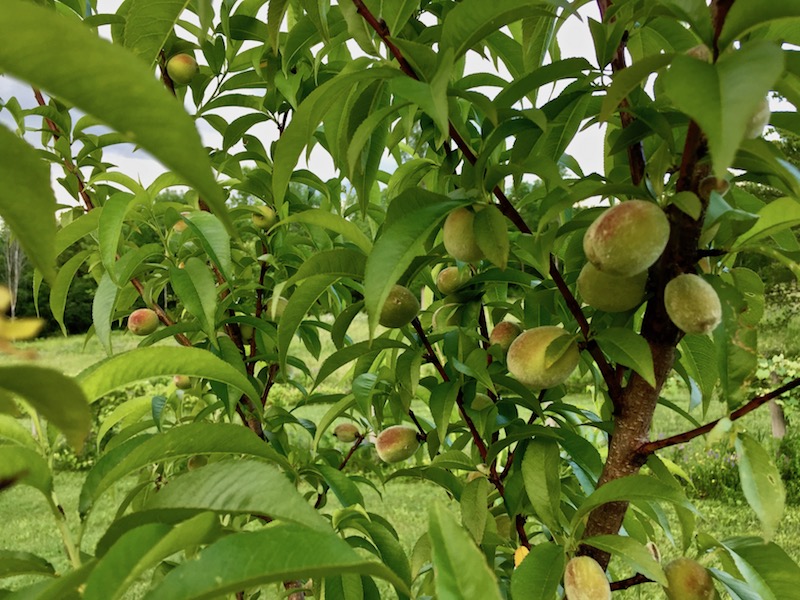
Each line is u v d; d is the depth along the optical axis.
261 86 0.73
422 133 0.57
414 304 0.46
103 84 0.13
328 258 0.43
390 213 0.41
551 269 0.43
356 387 0.57
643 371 0.38
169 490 0.25
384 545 0.57
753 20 0.27
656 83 0.39
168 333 0.60
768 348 3.26
